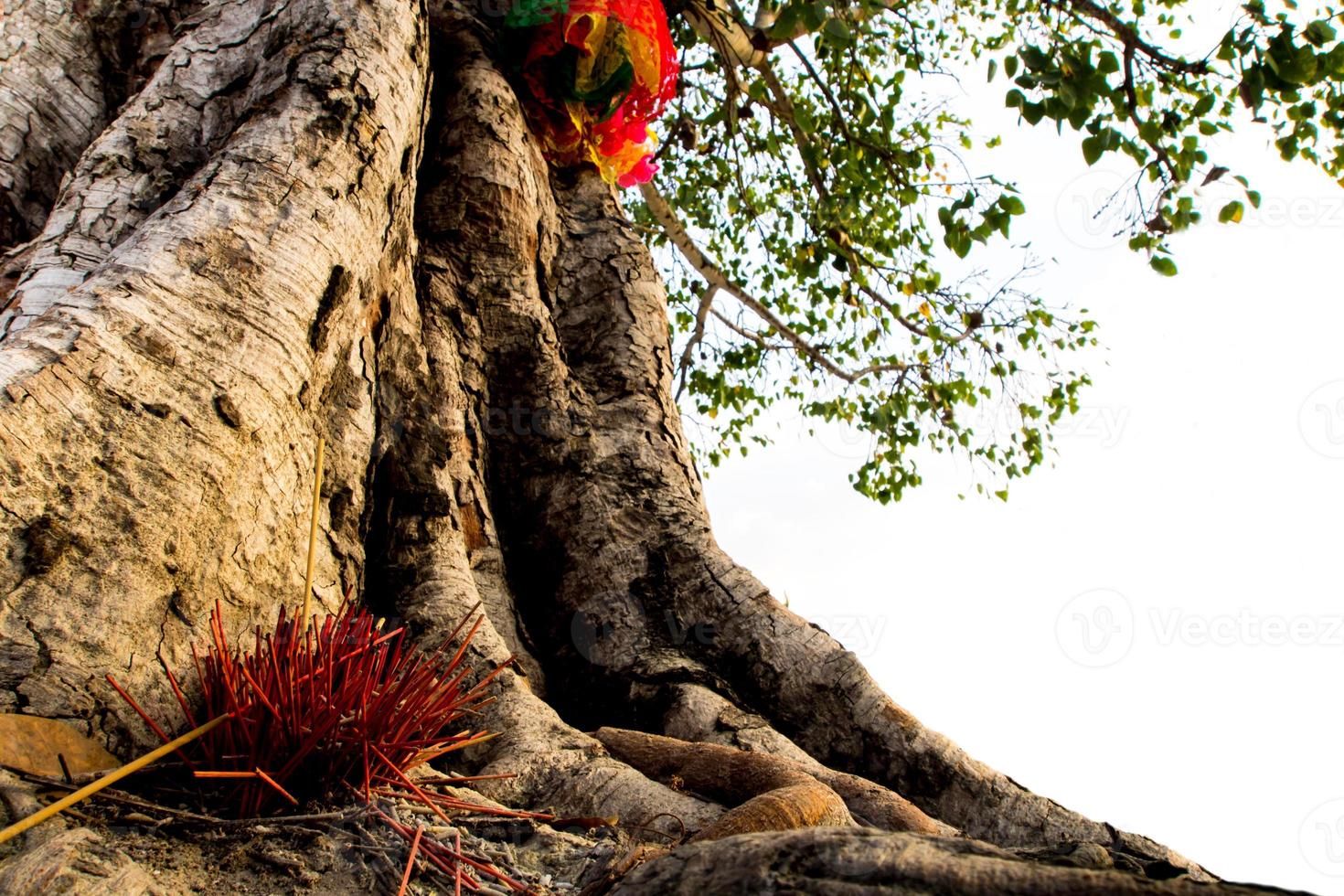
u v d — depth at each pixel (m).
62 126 4.57
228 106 4.00
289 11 4.14
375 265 3.89
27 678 2.20
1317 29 5.48
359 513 3.74
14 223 4.40
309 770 2.28
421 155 5.08
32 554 2.32
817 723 3.99
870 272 9.73
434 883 2.04
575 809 2.85
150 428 2.65
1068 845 1.80
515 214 5.16
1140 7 8.16
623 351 5.29
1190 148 6.11
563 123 5.94
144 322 2.78
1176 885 1.39
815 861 1.54
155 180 3.80
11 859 1.79
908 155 7.97
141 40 4.78
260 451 2.97
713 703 3.91
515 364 4.91
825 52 8.03
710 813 2.82
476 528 4.43
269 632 2.84
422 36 4.40
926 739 3.84
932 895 1.42
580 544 4.55
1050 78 4.92
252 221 3.25
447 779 2.55
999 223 5.53
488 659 3.60
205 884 1.91
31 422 2.41
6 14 4.67
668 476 4.84
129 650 2.42
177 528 2.63
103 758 2.21
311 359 3.33
